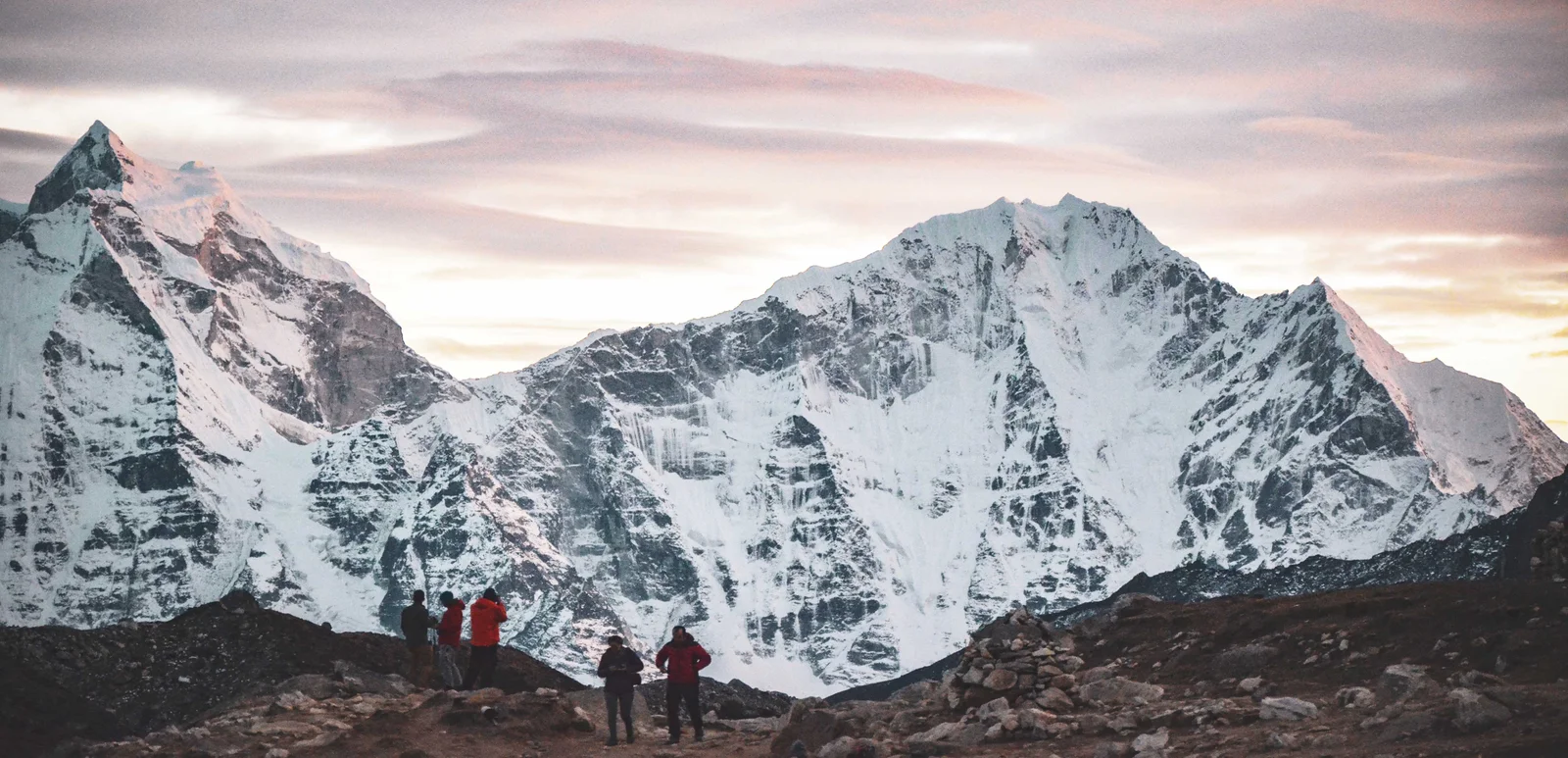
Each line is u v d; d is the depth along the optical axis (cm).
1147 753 4853
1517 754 4275
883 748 5325
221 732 6172
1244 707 5347
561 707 6372
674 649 6222
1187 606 6944
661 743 6147
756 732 6391
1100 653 6638
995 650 5859
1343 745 4719
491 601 6962
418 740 5978
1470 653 5456
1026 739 5325
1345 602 6169
